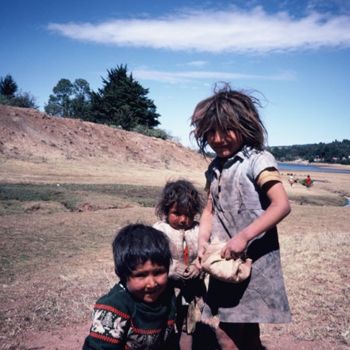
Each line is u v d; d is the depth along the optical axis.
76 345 3.80
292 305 4.76
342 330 4.10
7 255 7.59
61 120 39.75
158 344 2.39
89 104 62.59
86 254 7.91
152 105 58.84
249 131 2.55
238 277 2.42
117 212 13.96
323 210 18.05
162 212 3.11
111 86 57.41
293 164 193.25
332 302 4.88
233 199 2.60
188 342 3.09
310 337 3.97
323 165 191.25
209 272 2.46
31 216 12.31
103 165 33.72
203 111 2.59
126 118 54.03
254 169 2.50
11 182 20.64
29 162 28.58
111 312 2.22
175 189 3.03
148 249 2.18
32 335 4.00
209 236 2.84
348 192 37.22
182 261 3.05
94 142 39.50
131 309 2.26
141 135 47.44
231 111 2.49
